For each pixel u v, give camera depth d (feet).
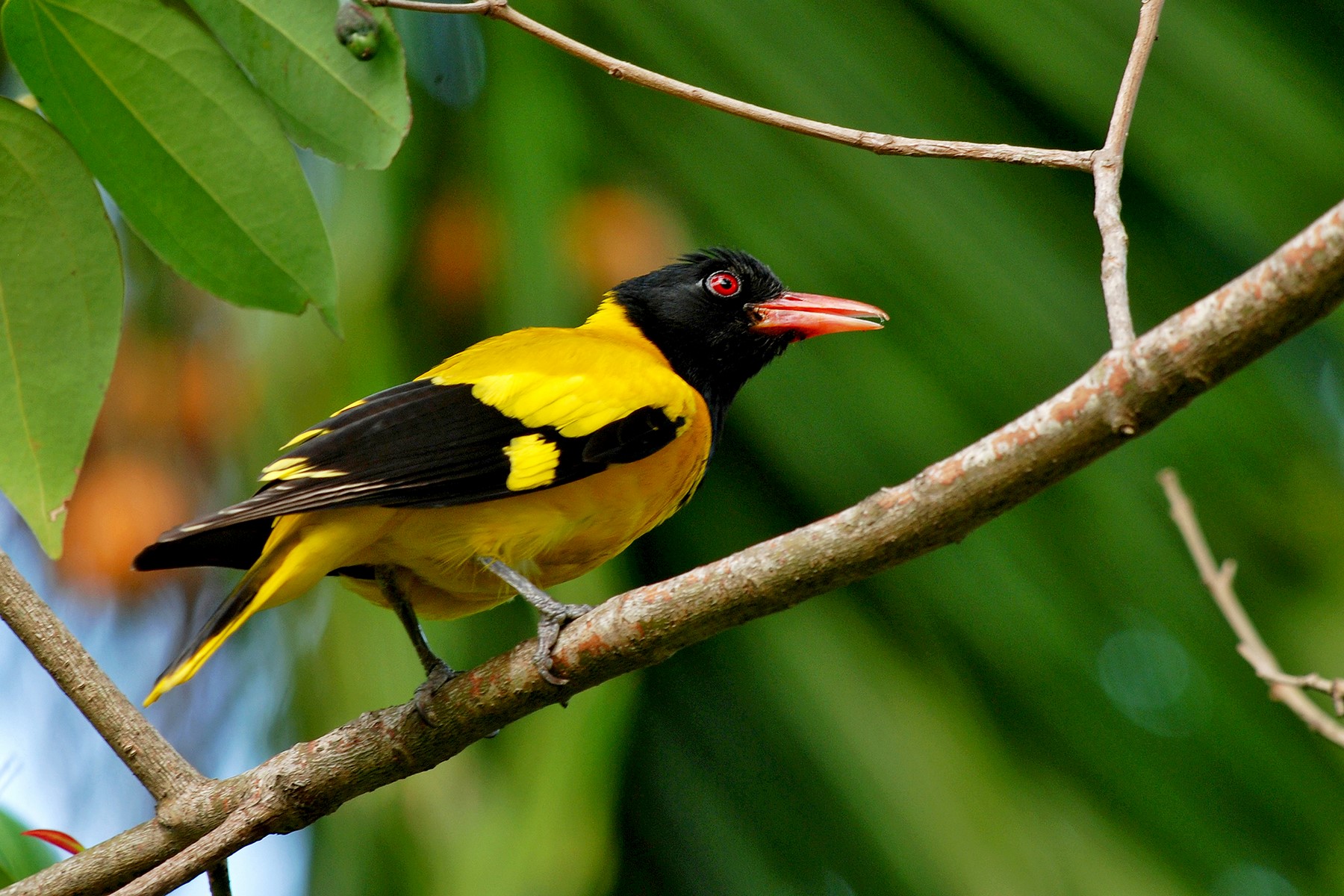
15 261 23.56
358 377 33.30
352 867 32.22
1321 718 27.22
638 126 34.14
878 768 32.14
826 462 34.06
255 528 30.48
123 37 22.27
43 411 24.07
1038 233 34.27
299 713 33.68
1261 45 34.96
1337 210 18.07
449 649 33.63
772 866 33.30
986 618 32.99
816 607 33.65
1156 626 33.47
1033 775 32.89
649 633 24.39
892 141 23.17
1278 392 34.71
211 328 34.88
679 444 31.32
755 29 34.17
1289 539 33.94
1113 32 34.63
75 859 25.08
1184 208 35.42
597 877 30.63
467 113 34.60
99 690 25.84
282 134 23.39
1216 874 32.37
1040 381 33.12
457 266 33.91
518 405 29.86
